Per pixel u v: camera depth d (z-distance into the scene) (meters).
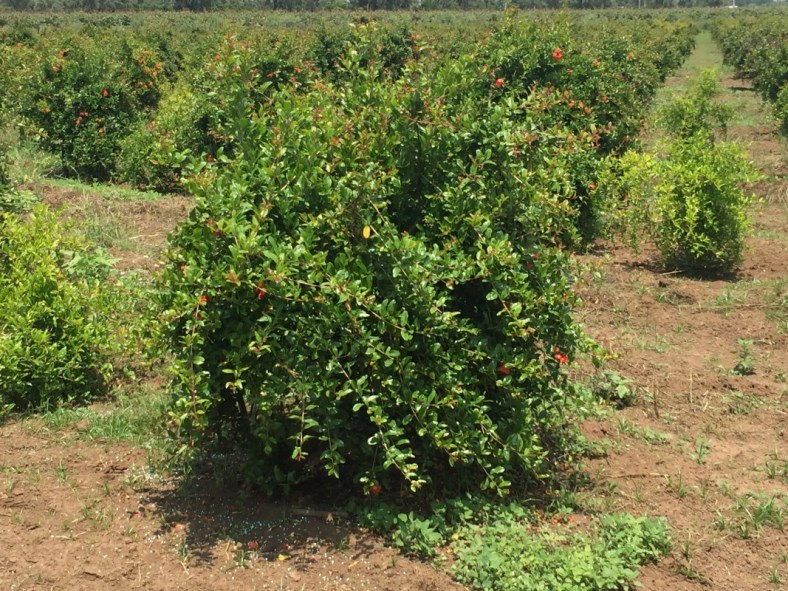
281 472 3.82
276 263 3.40
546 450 4.28
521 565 3.32
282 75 9.61
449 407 3.61
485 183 3.95
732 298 6.70
